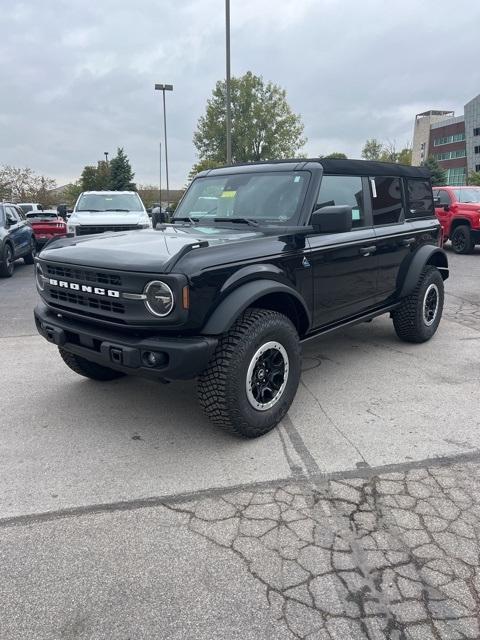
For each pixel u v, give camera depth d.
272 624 2.11
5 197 43.72
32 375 5.04
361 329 6.55
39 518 2.81
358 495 2.98
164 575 2.38
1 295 9.66
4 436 3.76
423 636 2.04
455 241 14.18
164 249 3.32
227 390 3.34
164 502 2.94
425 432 3.73
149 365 3.15
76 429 3.87
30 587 2.32
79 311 3.59
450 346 5.81
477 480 3.12
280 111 54.69
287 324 3.67
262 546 2.56
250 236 3.76
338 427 3.83
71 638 2.06
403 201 5.46
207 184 4.85
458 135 86.12
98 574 2.39
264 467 3.29
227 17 18.62
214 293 3.21
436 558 2.46
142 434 3.77
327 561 2.45
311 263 4.04
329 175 4.37
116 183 52.91
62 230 17.38
